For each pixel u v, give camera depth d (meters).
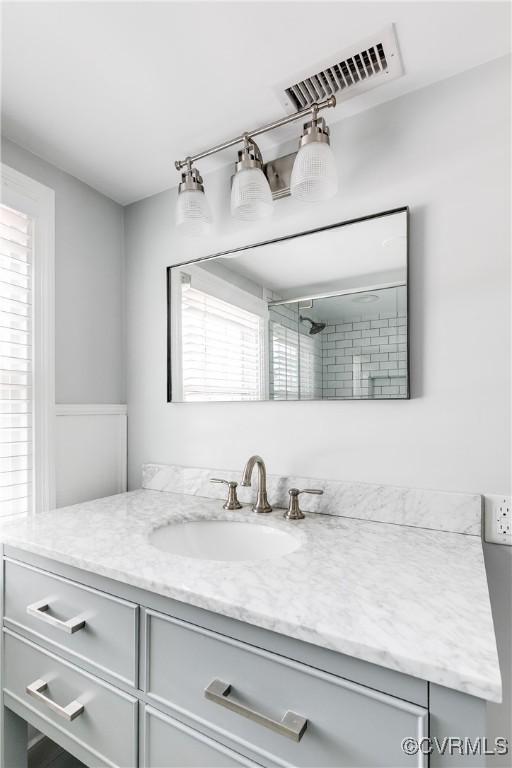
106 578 0.89
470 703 0.53
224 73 1.12
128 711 0.84
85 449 1.58
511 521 1.02
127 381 1.76
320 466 1.29
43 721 1.00
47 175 1.49
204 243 1.57
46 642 1.00
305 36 1.00
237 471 1.45
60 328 1.51
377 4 0.92
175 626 0.79
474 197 1.09
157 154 1.47
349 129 1.27
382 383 1.18
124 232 1.79
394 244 1.18
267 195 1.22
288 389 1.34
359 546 0.98
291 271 1.35
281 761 0.66
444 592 0.74
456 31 0.99
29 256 1.41
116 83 1.14
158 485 1.62
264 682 0.69
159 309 1.67
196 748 0.75
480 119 1.09
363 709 0.60
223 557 1.22
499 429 1.05
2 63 1.07
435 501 1.10
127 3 0.91
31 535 1.07
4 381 1.33
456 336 1.10
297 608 0.68
